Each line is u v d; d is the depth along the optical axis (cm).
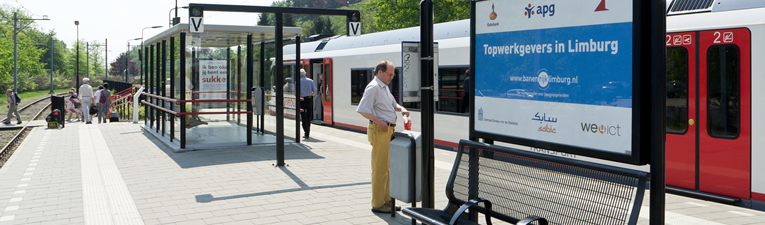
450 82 1105
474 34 463
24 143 1246
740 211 612
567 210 387
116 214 582
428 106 514
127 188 712
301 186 713
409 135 532
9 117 1989
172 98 1118
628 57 348
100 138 1309
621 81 353
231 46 1103
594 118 371
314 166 868
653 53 334
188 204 623
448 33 1125
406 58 507
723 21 651
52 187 730
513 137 432
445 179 788
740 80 633
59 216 578
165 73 1227
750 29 623
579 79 380
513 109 431
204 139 1112
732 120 642
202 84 1076
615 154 358
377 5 4609
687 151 689
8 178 801
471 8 464
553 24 396
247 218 561
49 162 950
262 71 1162
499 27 440
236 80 1113
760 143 617
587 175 375
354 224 536
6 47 6888
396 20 4416
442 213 468
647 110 346
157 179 769
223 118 1117
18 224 549
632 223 333
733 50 640
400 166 537
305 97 1264
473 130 469
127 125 1697
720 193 657
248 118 1098
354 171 823
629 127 349
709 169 667
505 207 435
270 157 960
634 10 342
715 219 578
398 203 634
